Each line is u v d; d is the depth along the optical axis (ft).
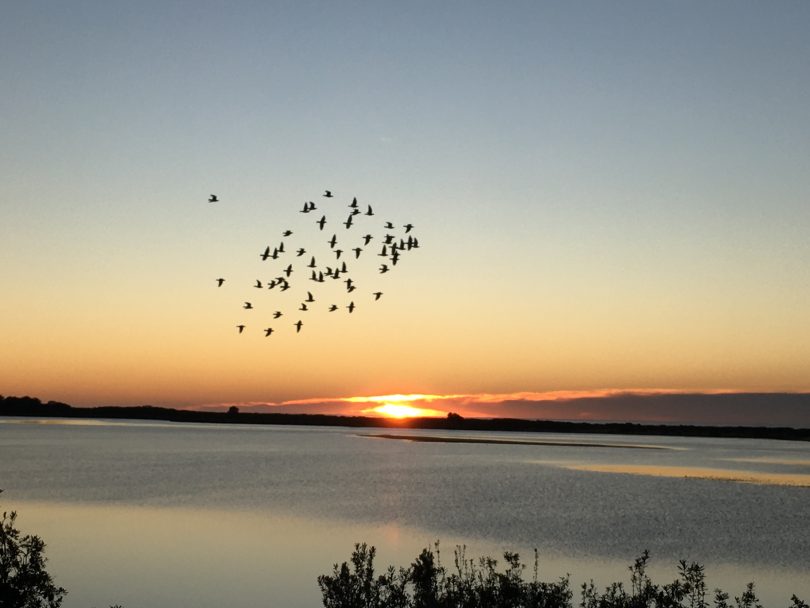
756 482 331.77
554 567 150.61
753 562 157.99
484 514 225.35
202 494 274.57
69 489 287.89
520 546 173.06
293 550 167.53
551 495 278.05
